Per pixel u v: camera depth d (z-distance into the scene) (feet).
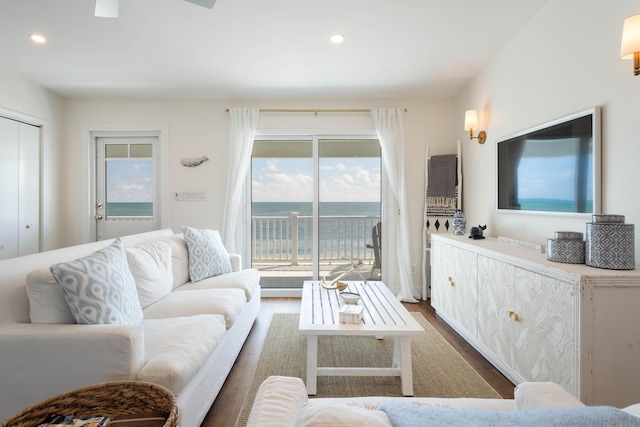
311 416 1.81
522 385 3.08
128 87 12.09
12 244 11.10
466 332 8.65
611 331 4.78
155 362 4.47
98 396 3.58
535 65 7.94
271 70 10.69
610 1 5.81
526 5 7.49
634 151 5.41
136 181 13.58
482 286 7.79
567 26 6.87
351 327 6.22
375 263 13.92
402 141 13.10
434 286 11.02
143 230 13.57
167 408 3.49
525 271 6.16
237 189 13.03
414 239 13.38
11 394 4.37
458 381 6.87
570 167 6.66
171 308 6.91
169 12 7.55
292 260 14.16
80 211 13.25
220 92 12.64
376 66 10.46
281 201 13.97
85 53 9.52
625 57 5.07
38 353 4.33
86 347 4.31
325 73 10.96
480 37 8.86
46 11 7.48
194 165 13.29
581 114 6.35
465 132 12.17
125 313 5.24
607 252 5.13
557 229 7.21
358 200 13.85
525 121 8.37
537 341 5.83
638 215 5.35
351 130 13.37
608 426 1.51
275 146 13.83
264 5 7.32
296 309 11.79
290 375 7.19
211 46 9.15
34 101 11.66
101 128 13.21
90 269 5.00
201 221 13.30
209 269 9.59
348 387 6.75
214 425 5.54
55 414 3.42
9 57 9.77
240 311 7.59
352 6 7.39
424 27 8.32
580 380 4.80
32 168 11.82
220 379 6.30
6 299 4.72
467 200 12.17
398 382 6.93
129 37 8.65
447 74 11.12
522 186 8.34
